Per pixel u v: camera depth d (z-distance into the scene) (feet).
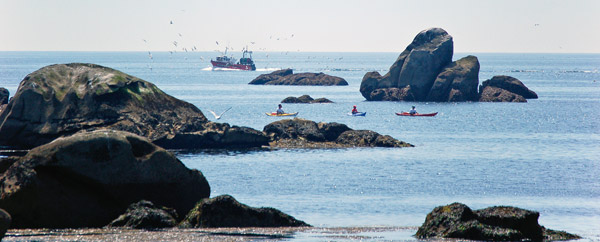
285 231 392.27
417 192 576.20
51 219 390.21
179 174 425.28
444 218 379.35
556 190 593.83
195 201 432.66
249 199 536.42
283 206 508.94
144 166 413.18
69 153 395.96
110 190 403.54
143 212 393.29
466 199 549.95
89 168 398.21
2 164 423.64
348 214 482.69
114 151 405.80
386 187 595.47
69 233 370.32
